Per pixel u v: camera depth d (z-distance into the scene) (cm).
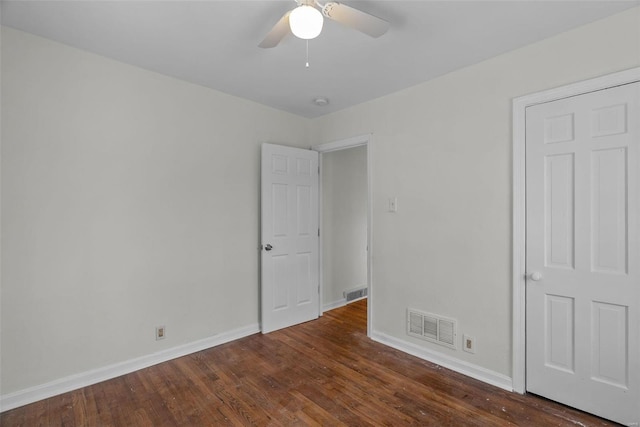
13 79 205
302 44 221
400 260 294
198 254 292
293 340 315
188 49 230
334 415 200
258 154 339
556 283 208
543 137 212
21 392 208
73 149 227
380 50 227
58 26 201
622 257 186
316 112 364
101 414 201
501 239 232
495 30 202
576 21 192
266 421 195
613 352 189
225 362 269
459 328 254
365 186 471
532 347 218
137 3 179
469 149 248
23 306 209
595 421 192
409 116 289
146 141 261
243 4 180
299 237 363
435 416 199
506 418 196
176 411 204
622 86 184
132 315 254
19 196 207
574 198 201
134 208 255
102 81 240
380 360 273
